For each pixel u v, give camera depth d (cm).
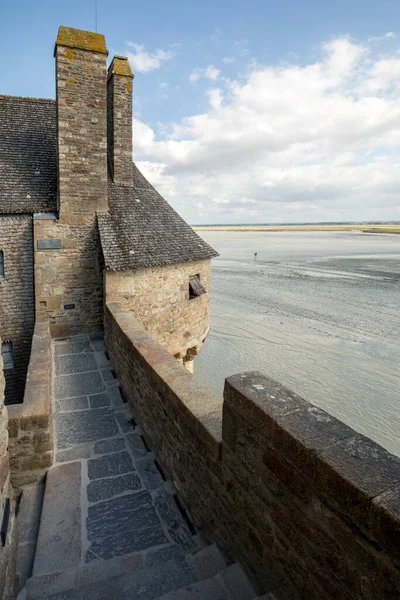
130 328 748
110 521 441
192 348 1309
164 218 1257
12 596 326
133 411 678
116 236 1086
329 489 214
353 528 202
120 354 777
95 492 490
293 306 3312
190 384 477
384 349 2344
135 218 1170
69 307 1114
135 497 480
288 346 2403
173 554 393
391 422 1588
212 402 429
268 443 271
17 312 1088
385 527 180
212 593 305
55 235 1071
